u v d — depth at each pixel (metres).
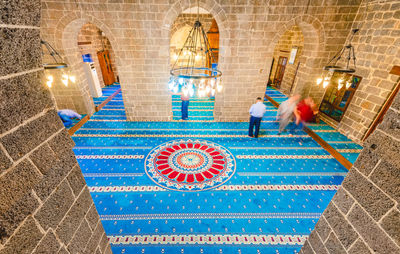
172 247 3.09
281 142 5.95
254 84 6.56
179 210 3.70
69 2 5.13
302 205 3.83
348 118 6.09
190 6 5.36
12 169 0.89
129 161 4.96
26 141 0.95
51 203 1.15
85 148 5.45
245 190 4.16
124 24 5.48
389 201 1.18
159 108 6.93
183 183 4.32
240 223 3.47
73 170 1.31
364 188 1.33
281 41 10.70
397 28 4.66
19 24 0.85
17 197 0.92
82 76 6.85
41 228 1.09
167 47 5.87
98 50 10.74
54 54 5.77
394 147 1.12
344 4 5.51
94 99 9.12
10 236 0.91
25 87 0.92
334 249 1.59
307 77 6.69
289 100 6.09
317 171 4.74
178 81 4.45
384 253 1.22
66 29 5.62
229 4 5.33
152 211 3.66
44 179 1.08
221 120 7.19
